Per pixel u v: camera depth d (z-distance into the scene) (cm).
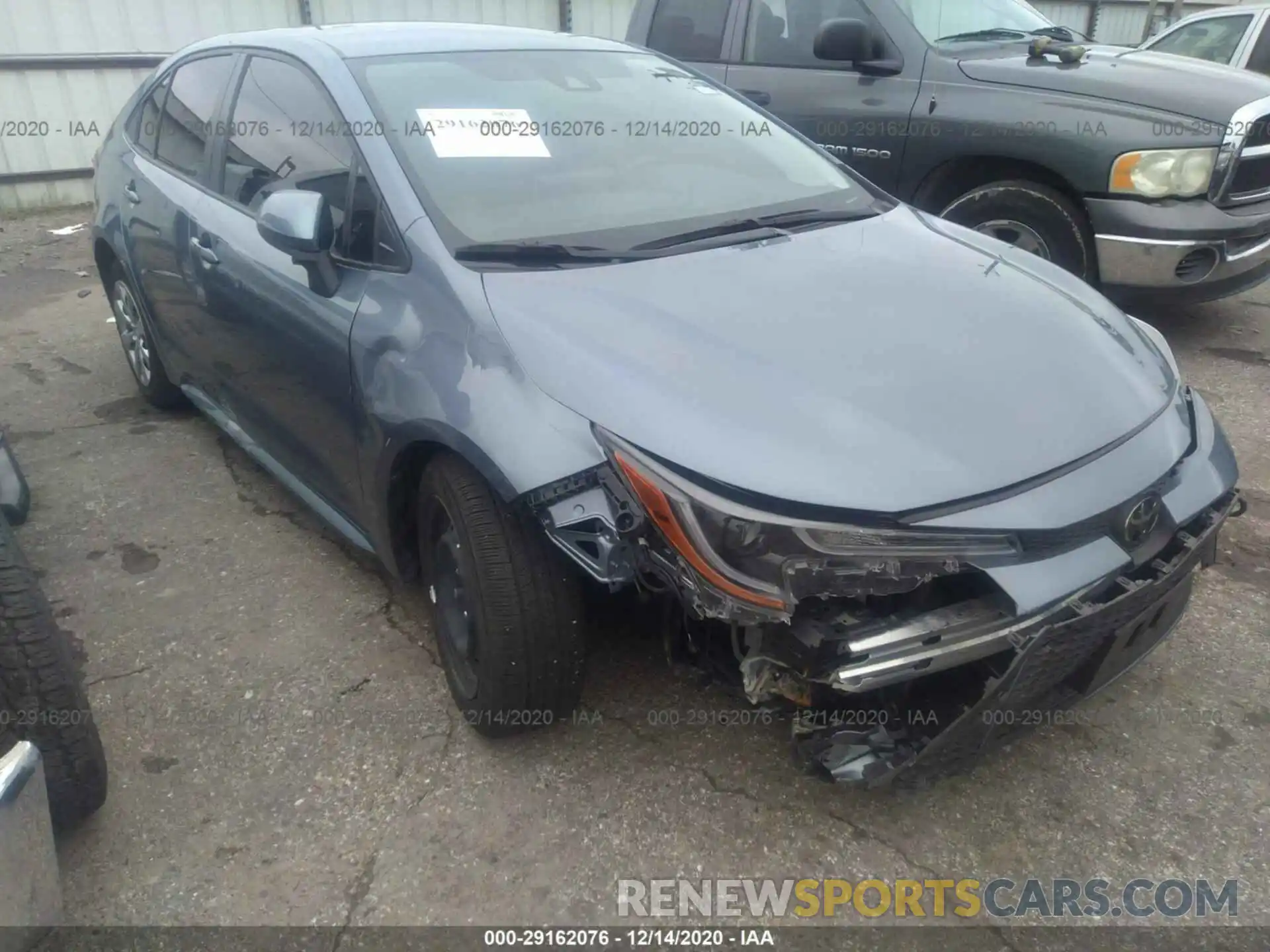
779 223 292
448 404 228
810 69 566
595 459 208
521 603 227
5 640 201
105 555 344
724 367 217
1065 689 227
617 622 279
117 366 527
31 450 425
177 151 385
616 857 226
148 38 946
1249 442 423
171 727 264
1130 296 495
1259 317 584
